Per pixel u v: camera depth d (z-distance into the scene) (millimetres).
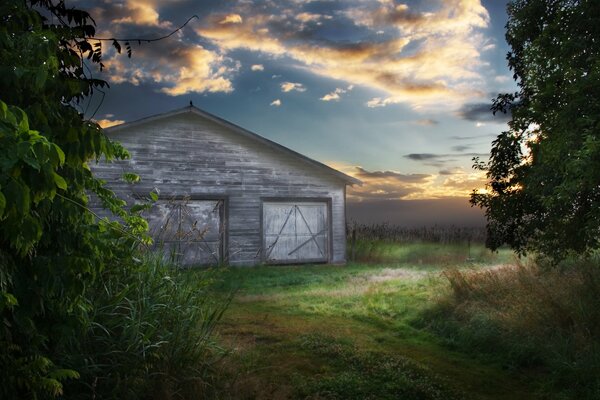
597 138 6219
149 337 4766
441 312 8898
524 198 8281
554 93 7141
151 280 5367
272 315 9133
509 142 8414
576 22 7027
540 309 7672
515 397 5664
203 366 5172
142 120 16203
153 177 16469
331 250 18828
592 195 7000
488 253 20125
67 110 3861
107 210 15406
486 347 7270
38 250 3604
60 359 4074
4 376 3207
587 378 5855
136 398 4324
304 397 5219
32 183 2588
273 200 18141
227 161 17578
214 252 17094
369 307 9828
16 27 3639
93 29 4688
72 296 3713
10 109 2592
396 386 5535
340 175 19062
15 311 3332
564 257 7980
